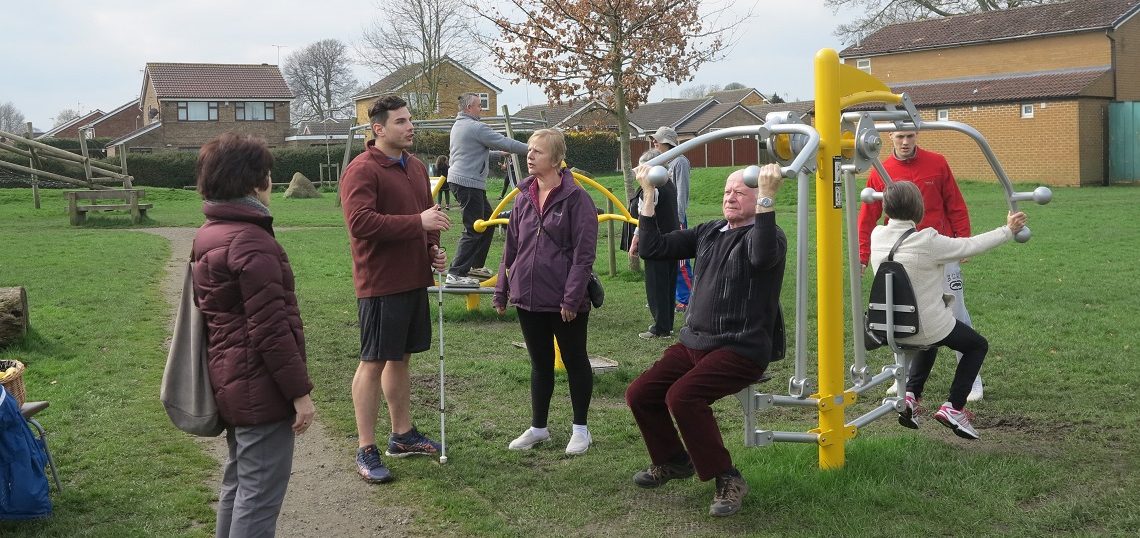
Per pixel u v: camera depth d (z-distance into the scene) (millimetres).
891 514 4461
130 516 4617
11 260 14742
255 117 69562
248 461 3605
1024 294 10719
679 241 4785
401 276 5141
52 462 4867
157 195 35219
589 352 8383
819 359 4855
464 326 9688
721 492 4523
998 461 5090
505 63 14164
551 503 4793
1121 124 36438
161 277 13344
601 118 16219
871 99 4945
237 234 3510
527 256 5484
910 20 46594
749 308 4465
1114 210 22391
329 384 7262
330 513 4734
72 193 22719
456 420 6266
